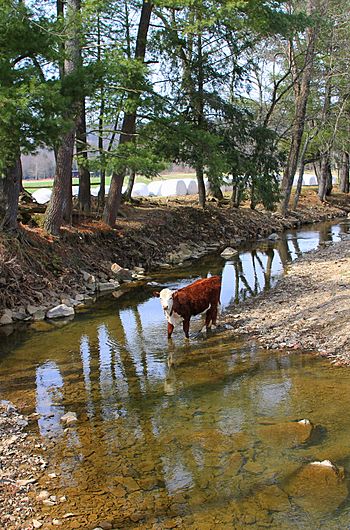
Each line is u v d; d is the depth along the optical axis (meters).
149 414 7.06
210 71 21.27
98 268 15.84
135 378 8.36
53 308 12.32
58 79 11.45
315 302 11.73
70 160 15.48
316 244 22.48
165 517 4.92
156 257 18.94
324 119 31.17
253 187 22.84
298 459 5.77
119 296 14.07
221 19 16.70
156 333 10.71
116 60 13.73
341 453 5.85
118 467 5.80
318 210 35.06
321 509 4.93
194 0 15.62
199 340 10.12
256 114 31.39
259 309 11.88
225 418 6.83
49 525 4.86
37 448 6.26
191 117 21.25
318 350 9.19
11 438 6.48
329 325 10.20
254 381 8.02
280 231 27.62
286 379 8.02
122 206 22.78
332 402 7.16
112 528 4.80
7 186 13.44
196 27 16.12
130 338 10.43
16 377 8.53
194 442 6.25
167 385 8.02
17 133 9.75
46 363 9.16
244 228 25.75
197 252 21.06
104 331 10.94
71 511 5.06
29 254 13.73
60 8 16.34
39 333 10.91
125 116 17.86
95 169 15.34
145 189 33.47
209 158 16.94
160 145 17.56
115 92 15.10
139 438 6.42
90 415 7.11
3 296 12.09
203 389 7.81
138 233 19.50
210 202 28.45
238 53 21.31
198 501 5.14
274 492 5.21
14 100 9.29
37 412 7.24
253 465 5.69
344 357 8.77
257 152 22.39
